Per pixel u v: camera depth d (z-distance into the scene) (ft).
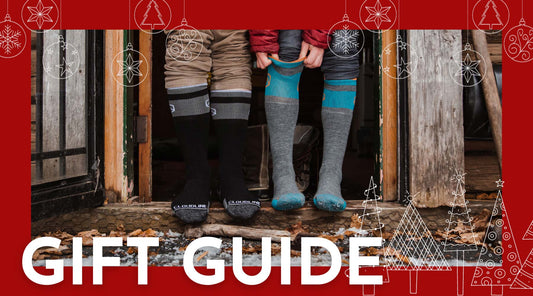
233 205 4.97
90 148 5.16
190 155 5.10
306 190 6.62
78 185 4.87
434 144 5.25
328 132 5.44
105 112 5.42
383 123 5.46
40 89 4.75
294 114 5.36
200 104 5.05
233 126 5.16
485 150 5.58
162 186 8.11
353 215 5.28
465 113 5.49
